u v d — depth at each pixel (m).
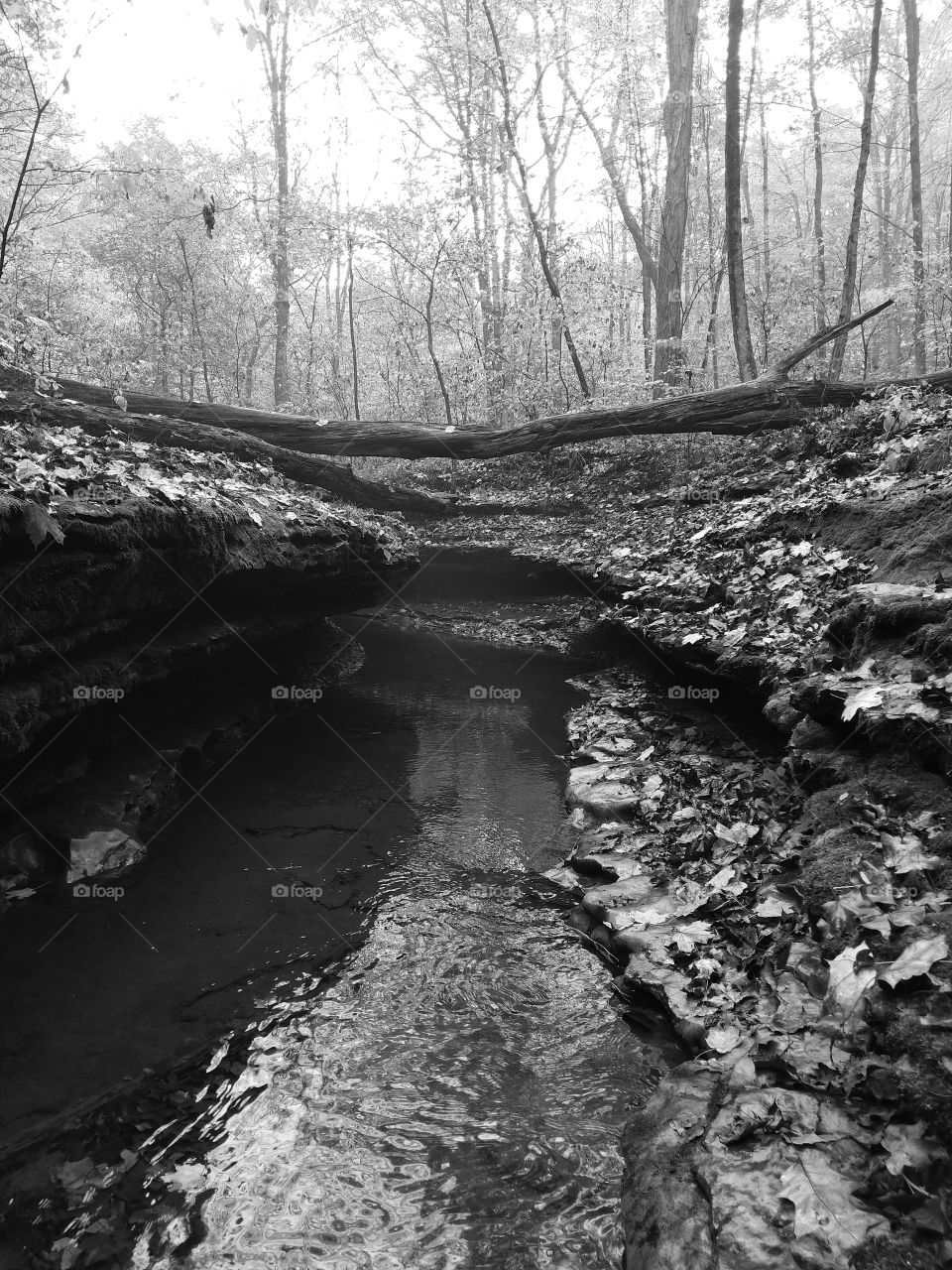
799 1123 1.64
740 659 4.55
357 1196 1.83
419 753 5.15
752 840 3.14
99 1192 1.83
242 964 2.79
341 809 4.18
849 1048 1.77
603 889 3.17
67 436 4.09
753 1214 1.46
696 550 7.06
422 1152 1.96
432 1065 2.31
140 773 3.88
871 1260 1.33
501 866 3.62
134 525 3.51
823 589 4.75
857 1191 1.46
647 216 17.72
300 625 6.04
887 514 4.91
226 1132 2.03
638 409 9.63
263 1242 1.71
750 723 4.51
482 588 11.08
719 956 2.53
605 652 7.71
